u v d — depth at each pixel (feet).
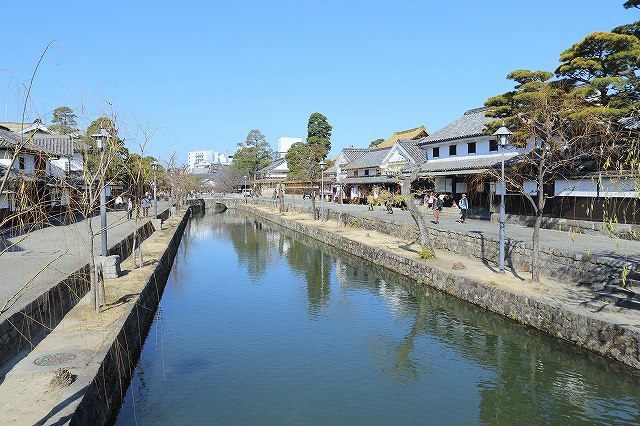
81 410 20.02
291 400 29.14
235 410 27.76
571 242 53.62
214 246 102.58
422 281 56.95
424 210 113.91
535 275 44.39
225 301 53.62
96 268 34.32
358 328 43.39
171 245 80.94
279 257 85.61
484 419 26.86
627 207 55.88
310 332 42.42
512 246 53.42
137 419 26.45
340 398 29.55
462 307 47.73
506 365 33.88
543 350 36.06
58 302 34.68
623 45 53.16
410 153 131.75
